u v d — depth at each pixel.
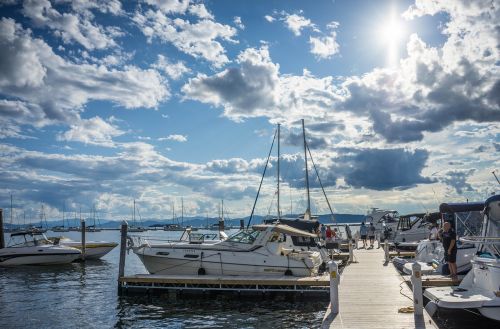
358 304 13.27
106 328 14.54
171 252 19.88
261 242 19.50
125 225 19.62
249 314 16.05
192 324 14.86
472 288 12.70
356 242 33.69
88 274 27.42
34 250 30.67
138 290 18.95
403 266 19.86
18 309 17.34
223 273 19.45
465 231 19.11
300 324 14.74
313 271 19.38
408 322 11.14
